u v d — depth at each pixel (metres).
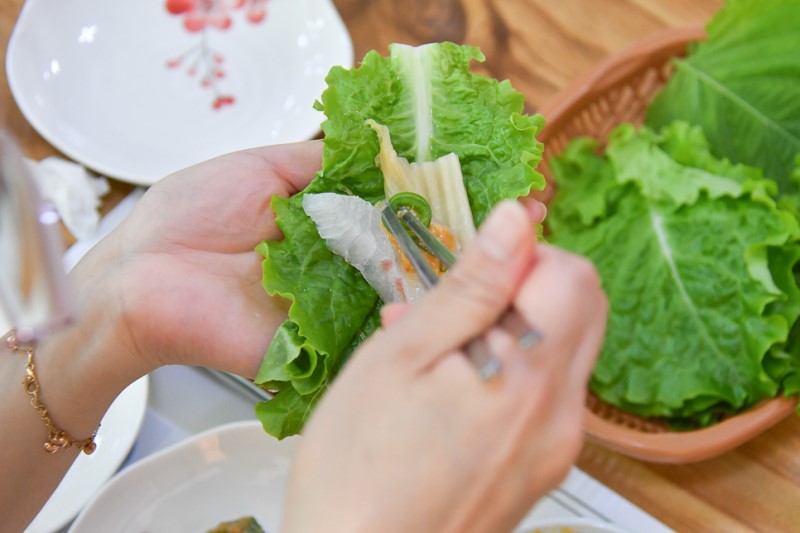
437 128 0.58
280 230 0.59
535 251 0.43
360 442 0.42
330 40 0.77
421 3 0.79
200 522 0.65
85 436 0.60
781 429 0.70
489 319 0.42
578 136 0.78
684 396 0.69
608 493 0.67
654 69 0.78
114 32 0.78
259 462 0.66
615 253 0.73
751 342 0.68
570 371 0.43
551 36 0.78
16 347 0.57
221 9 0.79
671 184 0.72
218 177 0.59
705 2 0.79
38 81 0.76
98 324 0.57
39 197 0.41
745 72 0.74
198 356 0.58
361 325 0.57
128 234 0.59
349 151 0.57
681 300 0.71
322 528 0.42
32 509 0.60
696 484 0.68
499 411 0.42
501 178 0.57
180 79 0.78
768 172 0.75
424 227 0.53
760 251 0.69
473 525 0.43
